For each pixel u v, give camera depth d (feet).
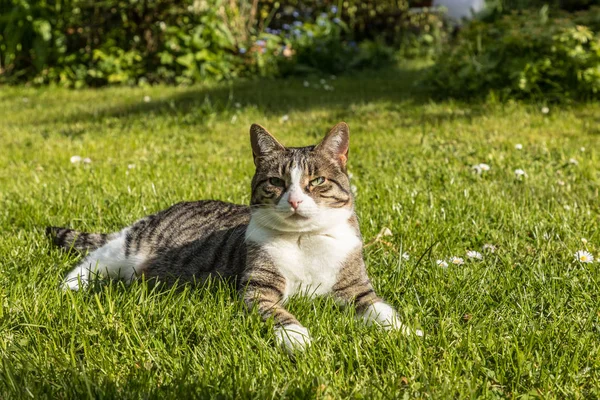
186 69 13.07
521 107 9.20
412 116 9.18
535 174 6.30
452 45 13.98
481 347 3.97
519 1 13.99
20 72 13.30
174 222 4.87
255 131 4.51
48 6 13.00
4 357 3.85
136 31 13.26
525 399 3.68
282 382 3.74
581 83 9.45
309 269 4.33
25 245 5.02
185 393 3.65
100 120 9.54
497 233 5.21
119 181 6.26
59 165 6.92
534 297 4.40
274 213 4.32
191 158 7.13
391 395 3.67
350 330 4.07
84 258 4.88
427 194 5.84
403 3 17.54
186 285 4.49
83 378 3.71
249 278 4.31
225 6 13.80
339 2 16.16
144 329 4.09
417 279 4.59
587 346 3.95
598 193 5.85
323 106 10.29
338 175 4.46
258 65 13.69
